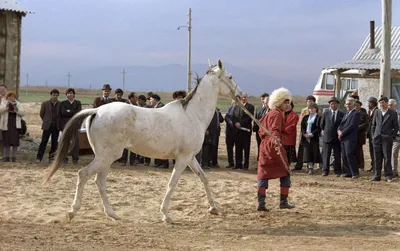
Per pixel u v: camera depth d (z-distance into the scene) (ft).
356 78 102.99
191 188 42.39
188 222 31.27
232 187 43.34
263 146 33.47
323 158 52.80
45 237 25.90
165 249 24.76
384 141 49.62
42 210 32.96
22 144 65.72
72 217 29.40
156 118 30.25
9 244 24.13
